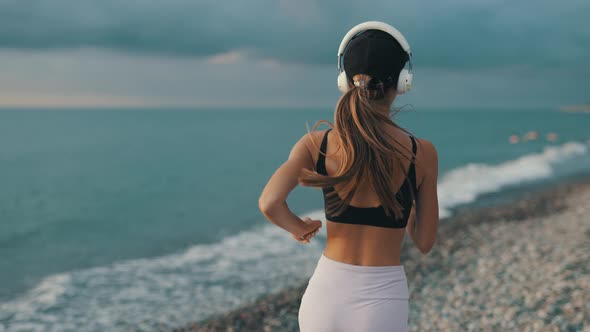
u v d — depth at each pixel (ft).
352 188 5.55
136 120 593.42
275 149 172.86
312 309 5.81
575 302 18.92
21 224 54.19
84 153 159.02
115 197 74.90
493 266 27.07
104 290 26.86
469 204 55.16
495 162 104.73
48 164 126.82
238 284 27.32
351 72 5.66
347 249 5.75
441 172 87.15
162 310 23.56
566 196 56.80
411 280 25.72
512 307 19.43
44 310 23.88
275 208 5.33
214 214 56.18
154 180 94.89
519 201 55.47
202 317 22.47
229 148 177.37
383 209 5.61
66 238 45.93
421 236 6.10
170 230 47.26
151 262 33.35
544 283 22.07
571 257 26.32
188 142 209.36
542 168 86.89
